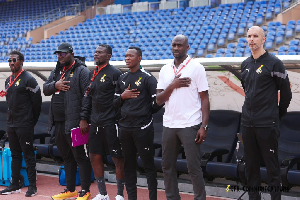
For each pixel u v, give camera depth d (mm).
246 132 3631
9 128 5102
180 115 3684
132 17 20422
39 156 6707
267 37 14719
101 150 4539
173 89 3709
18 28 21844
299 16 15898
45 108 7121
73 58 4801
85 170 4691
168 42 16547
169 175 3824
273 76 3482
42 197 4965
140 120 4082
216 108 5836
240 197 4371
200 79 3684
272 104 3510
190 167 3674
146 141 4094
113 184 5535
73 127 4621
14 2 27172
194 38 16500
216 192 4785
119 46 17438
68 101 4660
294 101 5223
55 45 19203
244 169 4465
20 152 5238
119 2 22953
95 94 4445
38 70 5801
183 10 19734
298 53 13055
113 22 20297
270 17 16531
